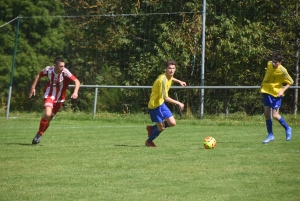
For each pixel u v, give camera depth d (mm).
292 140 27828
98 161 20703
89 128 35031
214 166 19453
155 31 48000
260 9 45000
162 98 24281
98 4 51656
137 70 47312
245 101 43875
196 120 40250
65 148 24469
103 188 16328
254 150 23562
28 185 16797
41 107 49188
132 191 15914
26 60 50625
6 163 20375
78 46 51062
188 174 18125
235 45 43781
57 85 25734
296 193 15562
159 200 14867
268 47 44281
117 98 46688
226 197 15141
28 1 51406
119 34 49188
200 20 44688
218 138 28859
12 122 39531
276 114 26125
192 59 44812
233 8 45062
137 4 49062
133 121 40375
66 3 54375
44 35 51438
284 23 44281
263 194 15438
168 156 21781
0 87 50156
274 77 25938
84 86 41906
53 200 15055
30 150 23750
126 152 23031
